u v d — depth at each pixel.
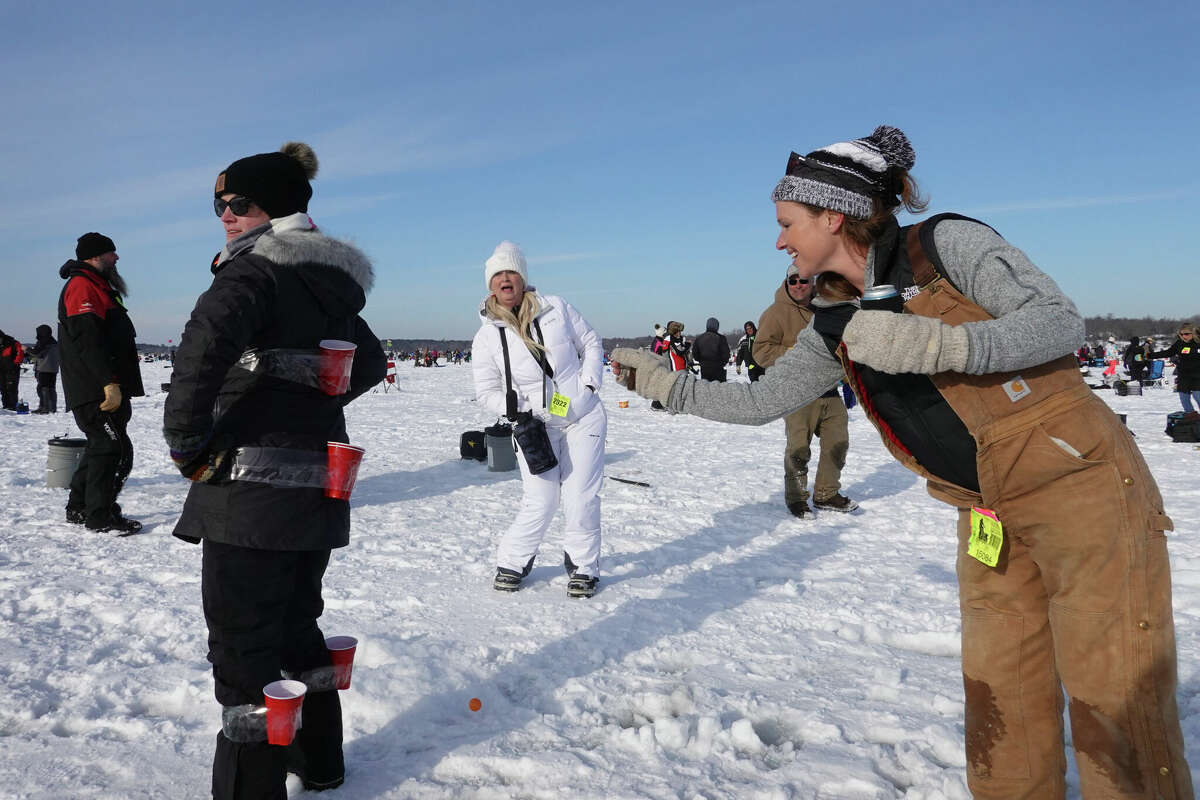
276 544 2.11
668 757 2.62
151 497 7.12
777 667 3.38
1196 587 4.32
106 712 2.96
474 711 2.97
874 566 4.95
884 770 2.54
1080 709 1.71
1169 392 21.50
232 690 2.11
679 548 5.45
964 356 1.53
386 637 3.63
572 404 4.32
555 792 2.40
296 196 2.31
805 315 6.19
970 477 1.83
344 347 2.26
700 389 2.16
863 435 12.19
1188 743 2.60
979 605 1.97
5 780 2.45
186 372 1.95
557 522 6.18
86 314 5.42
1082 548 1.66
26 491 7.33
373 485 7.99
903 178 1.83
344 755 2.65
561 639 3.67
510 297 4.38
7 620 3.87
